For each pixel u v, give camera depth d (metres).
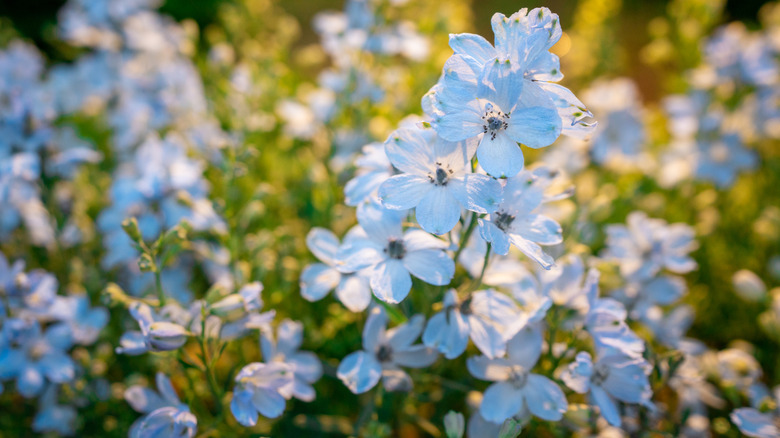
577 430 0.27
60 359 0.30
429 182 0.23
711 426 0.35
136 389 0.26
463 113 0.22
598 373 0.26
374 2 0.38
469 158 0.23
